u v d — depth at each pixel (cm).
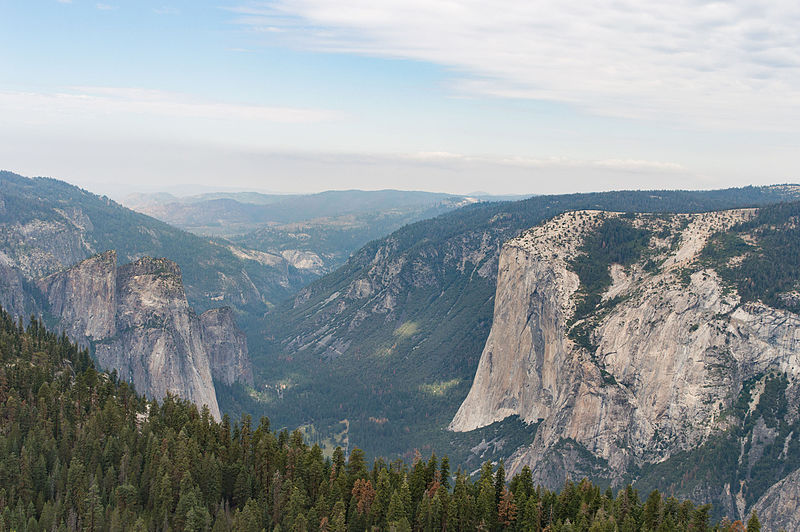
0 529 10794
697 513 12938
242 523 11844
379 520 12619
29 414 13525
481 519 12794
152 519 11931
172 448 13362
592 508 13312
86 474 12456
